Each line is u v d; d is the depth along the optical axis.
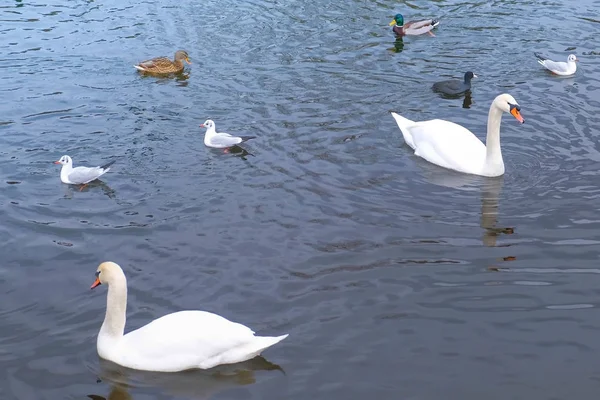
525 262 13.23
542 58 23.67
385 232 14.29
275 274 12.98
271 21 27.11
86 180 16.39
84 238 14.34
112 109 20.42
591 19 27.06
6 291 12.73
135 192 16.12
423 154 17.48
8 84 21.95
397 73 22.72
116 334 10.97
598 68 22.86
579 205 15.16
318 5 28.94
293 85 21.78
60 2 29.50
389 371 10.62
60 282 12.96
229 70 22.94
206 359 10.70
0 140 18.62
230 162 17.41
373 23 27.12
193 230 14.51
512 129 18.98
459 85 21.17
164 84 22.05
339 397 10.13
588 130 18.72
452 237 14.09
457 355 10.93
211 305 12.16
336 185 16.22
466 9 28.55
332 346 11.16
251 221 14.77
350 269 13.09
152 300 12.33
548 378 10.45
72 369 10.77
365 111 20.11
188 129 19.20
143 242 14.12
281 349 11.11
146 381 10.51
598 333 11.37
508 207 15.21
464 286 12.55
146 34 25.98
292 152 17.81
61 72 22.88
